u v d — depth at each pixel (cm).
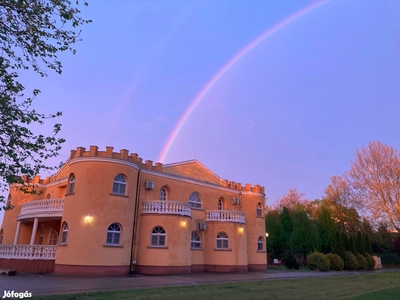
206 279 2103
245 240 2983
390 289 1667
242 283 1859
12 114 987
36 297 1181
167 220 2464
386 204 3834
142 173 2650
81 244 2166
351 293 1493
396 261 5172
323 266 3459
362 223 5434
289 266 3762
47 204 2586
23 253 2270
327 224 4897
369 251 4444
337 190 5753
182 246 2478
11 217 3203
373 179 3997
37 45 1016
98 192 2273
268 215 5228
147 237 2428
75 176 2347
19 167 991
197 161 3198
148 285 1703
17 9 989
